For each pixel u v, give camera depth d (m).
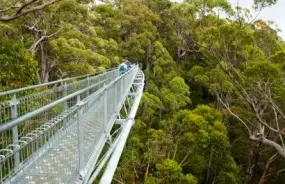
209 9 38.94
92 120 5.37
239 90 29.19
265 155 30.27
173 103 35.44
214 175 28.08
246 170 30.12
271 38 34.09
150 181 21.47
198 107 30.34
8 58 11.92
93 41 27.69
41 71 24.67
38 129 3.21
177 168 22.25
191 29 47.69
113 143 7.75
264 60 27.09
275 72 22.92
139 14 48.47
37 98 7.16
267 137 30.02
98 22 44.72
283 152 22.16
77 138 4.32
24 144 2.80
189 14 43.03
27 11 12.53
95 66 26.23
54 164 3.50
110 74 17.59
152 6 54.28
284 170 28.84
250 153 30.92
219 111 33.19
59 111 6.62
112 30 45.88
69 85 10.19
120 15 47.62
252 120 31.44
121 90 10.67
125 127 10.01
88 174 4.93
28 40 23.28
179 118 29.36
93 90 12.32
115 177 22.19
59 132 3.67
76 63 23.98
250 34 30.62
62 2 21.03
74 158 4.21
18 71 12.52
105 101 6.77
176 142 26.72
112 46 34.56
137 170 24.59
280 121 29.61
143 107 33.81
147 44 45.19
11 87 11.84
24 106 6.18
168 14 51.28
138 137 27.88
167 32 52.75
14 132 4.24
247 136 31.70
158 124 35.12
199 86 46.56
